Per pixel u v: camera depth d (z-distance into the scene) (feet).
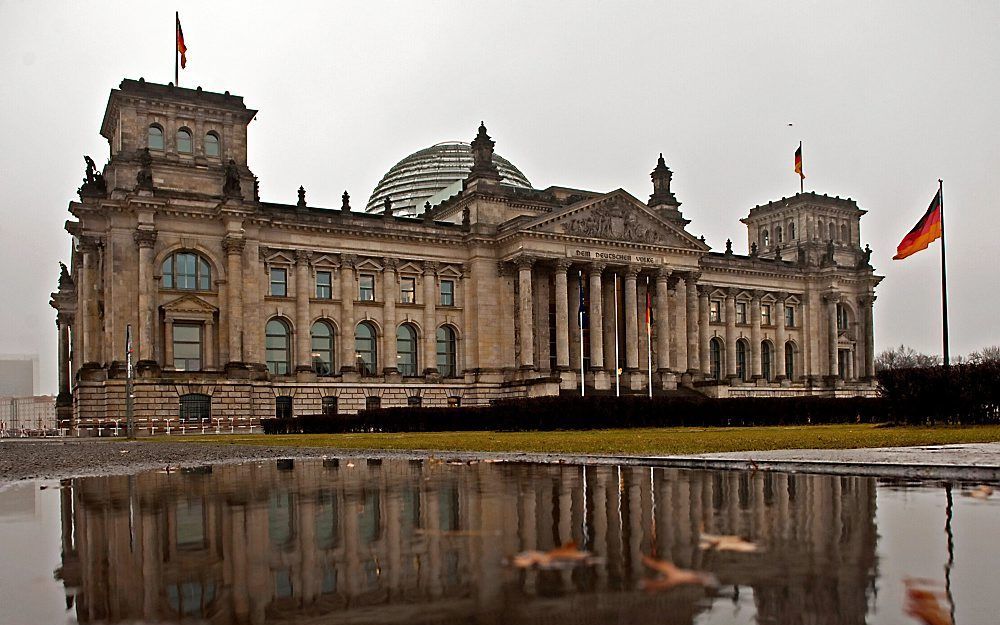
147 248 317.42
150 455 148.56
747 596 30.32
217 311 332.19
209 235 333.21
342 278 373.40
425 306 390.63
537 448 128.77
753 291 497.46
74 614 29.37
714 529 45.70
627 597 30.35
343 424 265.75
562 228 390.63
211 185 340.80
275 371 360.07
